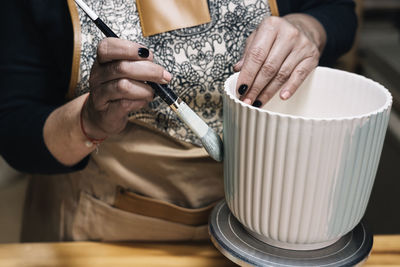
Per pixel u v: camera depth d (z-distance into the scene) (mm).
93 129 613
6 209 1592
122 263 604
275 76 542
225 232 533
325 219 458
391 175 1518
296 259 488
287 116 405
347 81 523
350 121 404
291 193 443
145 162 731
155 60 667
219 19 667
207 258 614
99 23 485
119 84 485
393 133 1458
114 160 737
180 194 757
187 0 655
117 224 787
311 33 708
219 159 494
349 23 846
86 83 675
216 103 712
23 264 604
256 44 531
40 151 680
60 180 836
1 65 717
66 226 840
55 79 744
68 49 697
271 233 480
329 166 424
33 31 702
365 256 502
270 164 436
